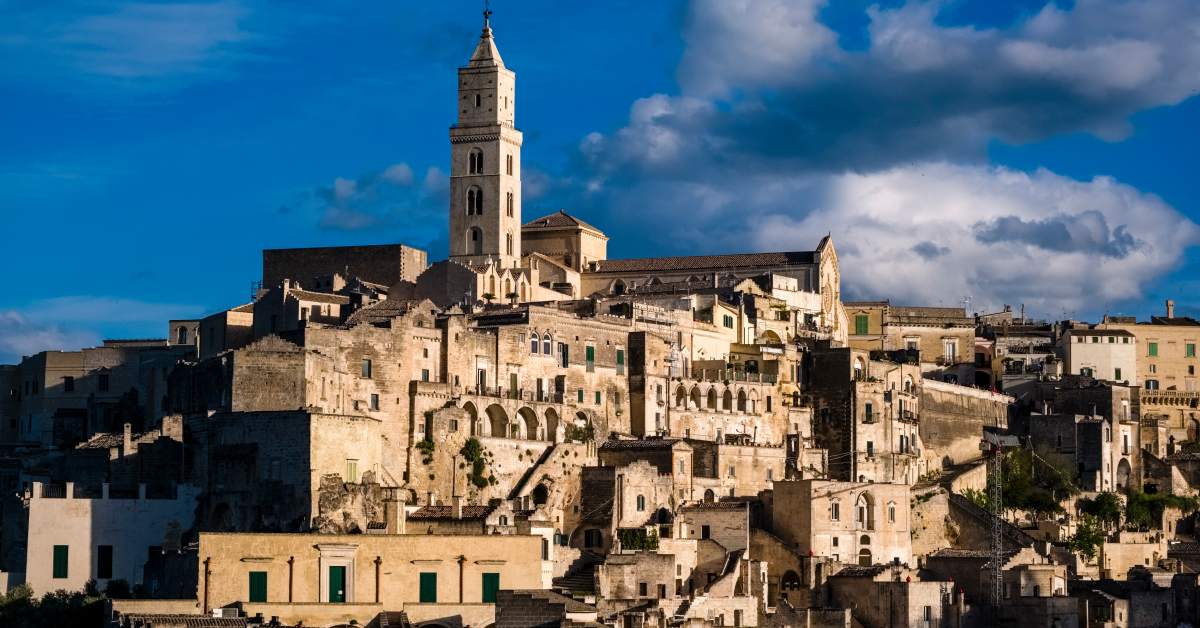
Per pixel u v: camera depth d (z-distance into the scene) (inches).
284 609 7416.3
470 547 7682.1
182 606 7431.1
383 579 7593.5
